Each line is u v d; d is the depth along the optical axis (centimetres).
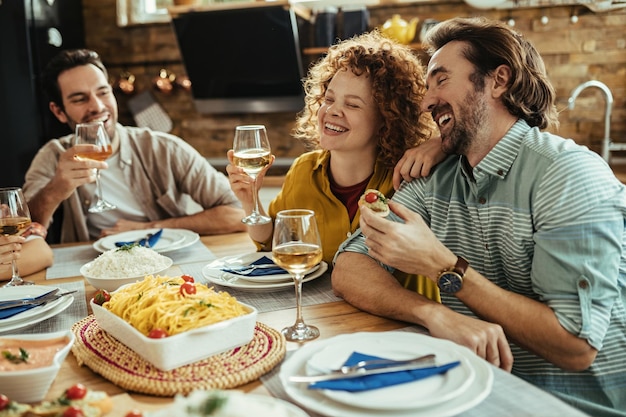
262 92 355
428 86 145
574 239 118
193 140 388
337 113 160
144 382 90
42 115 332
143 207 247
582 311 113
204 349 98
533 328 116
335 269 140
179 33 344
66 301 131
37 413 76
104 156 191
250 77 351
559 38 320
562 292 117
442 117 144
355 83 159
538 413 82
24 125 328
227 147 381
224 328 100
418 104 167
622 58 314
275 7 318
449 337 109
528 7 320
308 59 353
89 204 239
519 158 134
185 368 95
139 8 395
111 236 191
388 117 161
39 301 127
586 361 114
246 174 173
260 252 166
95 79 238
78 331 114
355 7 330
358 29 329
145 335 100
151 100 388
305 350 99
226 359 99
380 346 99
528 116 142
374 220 122
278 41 331
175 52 383
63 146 248
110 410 81
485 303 120
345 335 103
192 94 369
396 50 165
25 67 321
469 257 146
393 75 161
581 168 124
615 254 118
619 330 129
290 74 343
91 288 147
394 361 92
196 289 108
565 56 321
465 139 141
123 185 244
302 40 344
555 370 135
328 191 170
